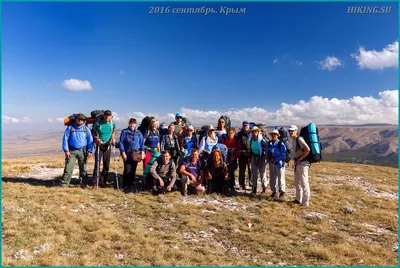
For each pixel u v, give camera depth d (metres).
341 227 9.47
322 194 13.39
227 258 6.85
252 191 12.80
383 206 12.12
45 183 13.26
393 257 7.31
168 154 12.13
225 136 13.59
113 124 12.87
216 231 8.62
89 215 9.05
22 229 7.57
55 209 9.30
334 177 18.91
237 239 8.09
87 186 12.73
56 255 6.37
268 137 13.09
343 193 14.02
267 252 7.38
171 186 12.09
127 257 6.58
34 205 9.49
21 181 13.36
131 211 9.89
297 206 11.21
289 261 6.93
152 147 12.75
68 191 11.62
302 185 11.42
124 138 12.67
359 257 7.22
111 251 6.82
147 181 12.63
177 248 7.23
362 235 8.87
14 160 23.56
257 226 9.04
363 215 10.71
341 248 7.56
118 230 8.01
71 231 7.69
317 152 11.09
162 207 10.39
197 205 10.84
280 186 11.91
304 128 11.66
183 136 13.27
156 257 6.58
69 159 12.48
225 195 12.51
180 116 13.74
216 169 12.50
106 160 12.96
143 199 11.23
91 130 12.93
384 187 16.12
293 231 8.80
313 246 7.68
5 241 6.89
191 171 12.38
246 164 13.62
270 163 12.23
